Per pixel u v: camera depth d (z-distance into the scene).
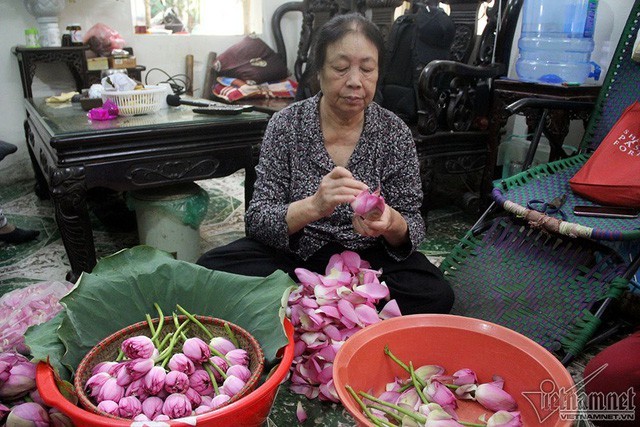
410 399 1.00
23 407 0.91
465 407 1.04
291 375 1.28
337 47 1.22
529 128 2.60
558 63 2.44
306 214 1.27
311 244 1.42
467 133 2.47
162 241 2.00
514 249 1.64
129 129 1.73
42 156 2.17
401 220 1.33
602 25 2.41
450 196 2.95
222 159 1.96
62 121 1.90
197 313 1.13
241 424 0.83
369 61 1.22
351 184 1.18
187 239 2.04
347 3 3.20
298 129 1.40
